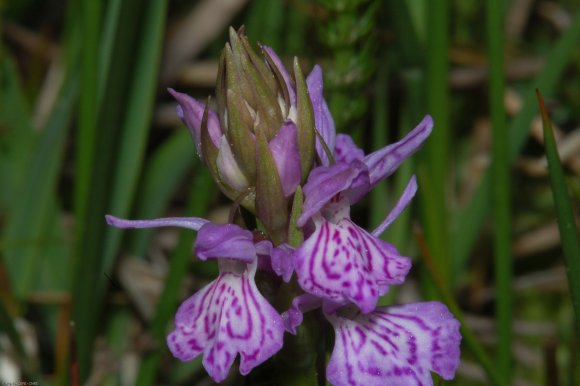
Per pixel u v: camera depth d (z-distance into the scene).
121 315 0.26
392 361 0.17
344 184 0.17
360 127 0.24
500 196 0.22
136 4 0.21
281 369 0.18
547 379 0.21
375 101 0.26
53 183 0.25
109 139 0.22
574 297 0.19
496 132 0.22
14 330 0.23
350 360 0.17
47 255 0.26
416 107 0.23
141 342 0.26
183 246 0.23
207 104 0.17
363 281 0.17
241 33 0.17
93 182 0.22
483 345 0.26
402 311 0.18
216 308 0.17
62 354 0.24
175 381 0.25
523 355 0.26
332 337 0.19
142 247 0.26
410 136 0.18
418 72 0.23
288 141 0.17
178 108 0.18
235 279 0.17
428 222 0.22
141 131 0.24
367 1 0.22
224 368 0.17
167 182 0.26
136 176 0.24
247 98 0.17
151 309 0.26
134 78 0.24
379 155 0.18
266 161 0.17
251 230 0.18
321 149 0.18
